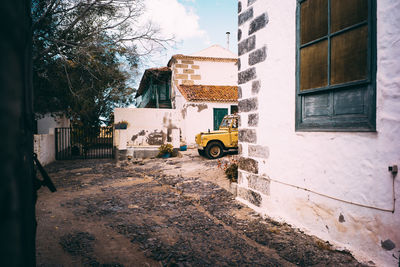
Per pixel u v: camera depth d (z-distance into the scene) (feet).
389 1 7.56
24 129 2.74
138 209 15.12
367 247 8.28
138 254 9.66
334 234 9.42
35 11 23.11
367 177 8.22
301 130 10.91
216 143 34.73
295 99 11.30
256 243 10.45
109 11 25.41
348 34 8.90
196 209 14.90
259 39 13.82
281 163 12.17
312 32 10.41
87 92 33.19
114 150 40.75
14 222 1.47
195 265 8.80
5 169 1.43
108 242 10.71
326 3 9.76
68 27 25.49
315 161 10.21
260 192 13.84
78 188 20.81
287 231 11.27
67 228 12.31
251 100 14.65
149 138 41.16
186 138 52.29
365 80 8.25
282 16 12.10
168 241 10.73
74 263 9.00
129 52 26.68
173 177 23.84
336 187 9.30
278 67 12.37
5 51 1.52
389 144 7.60
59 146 44.37
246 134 15.21
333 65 9.49
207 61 60.70
